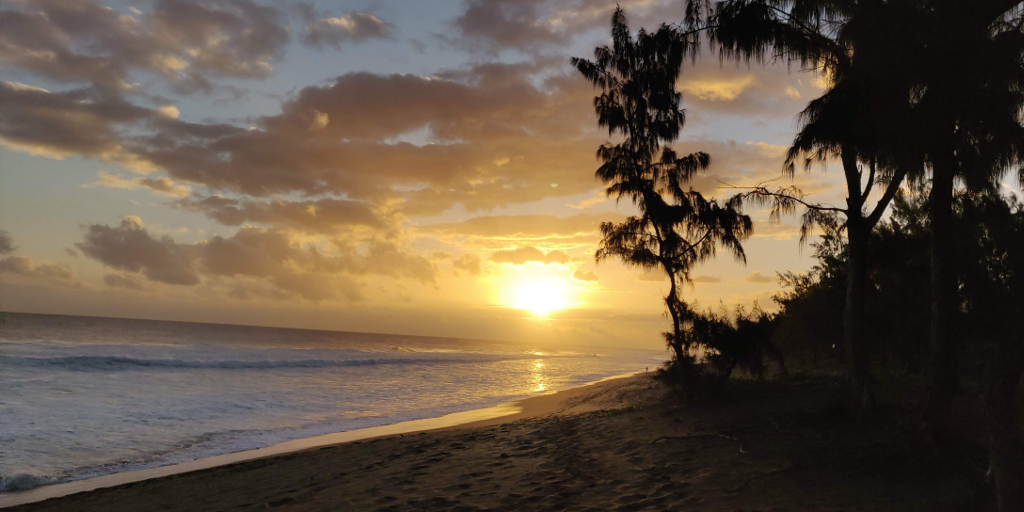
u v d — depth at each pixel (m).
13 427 14.91
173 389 24.08
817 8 8.53
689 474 7.38
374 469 9.87
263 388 26.34
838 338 19.08
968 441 7.30
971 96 6.16
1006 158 6.28
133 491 9.36
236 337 81.31
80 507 8.56
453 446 11.69
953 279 7.51
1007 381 4.72
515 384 35.41
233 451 13.49
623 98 14.80
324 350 54.59
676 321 14.40
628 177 14.60
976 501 5.22
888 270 16.17
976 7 6.11
